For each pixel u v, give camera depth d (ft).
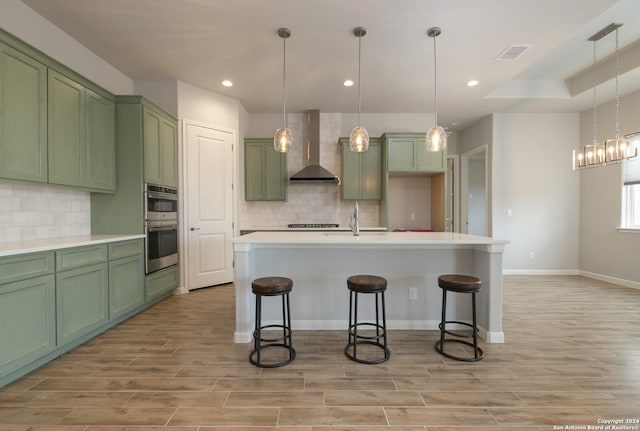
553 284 15.72
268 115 18.28
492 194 18.24
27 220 8.75
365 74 13.01
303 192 18.31
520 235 18.22
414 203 19.79
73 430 5.21
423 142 16.71
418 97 15.62
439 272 9.77
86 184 9.71
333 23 9.46
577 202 18.11
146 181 11.41
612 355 7.99
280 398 6.13
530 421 5.46
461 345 8.57
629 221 15.47
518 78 15.52
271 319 9.75
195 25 9.62
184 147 13.94
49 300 7.28
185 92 13.99
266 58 11.69
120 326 10.02
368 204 18.39
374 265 9.75
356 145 9.57
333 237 9.34
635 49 12.35
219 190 15.35
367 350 8.28
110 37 10.32
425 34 10.02
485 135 18.90
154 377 6.90
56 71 8.58
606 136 16.38
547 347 8.46
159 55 11.51
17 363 6.50
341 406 5.87
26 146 7.69
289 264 9.71
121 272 9.97
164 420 5.47
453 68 12.46
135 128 11.16
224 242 15.62
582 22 9.41
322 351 8.23
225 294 13.83
